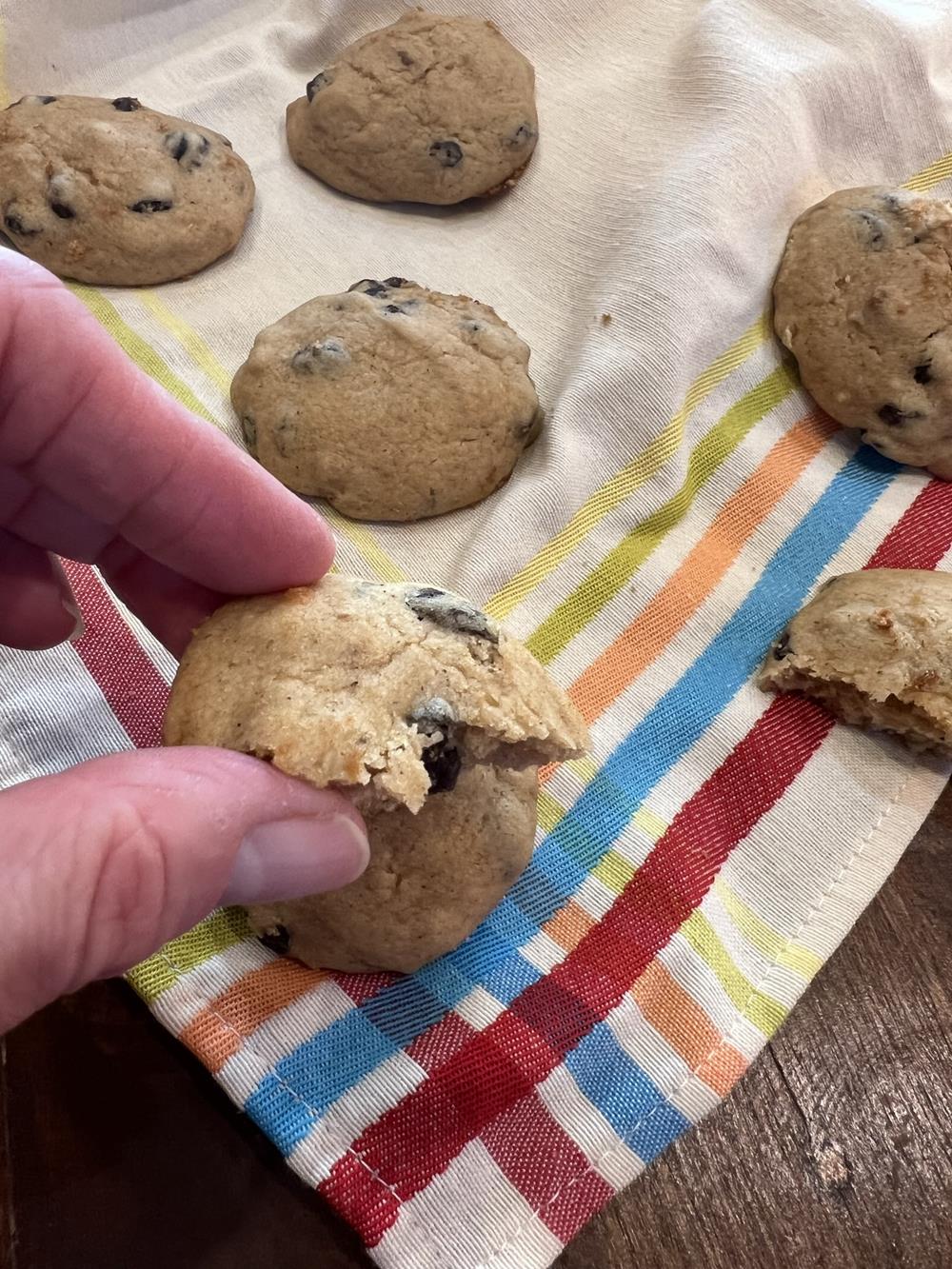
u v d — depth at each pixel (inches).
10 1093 6.4
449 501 8.3
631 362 8.4
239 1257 6.2
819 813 7.4
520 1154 6.2
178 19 10.3
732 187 8.9
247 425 8.4
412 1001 6.6
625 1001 6.6
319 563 5.7
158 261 9.1
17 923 4.2
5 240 9.3
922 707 7.2
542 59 10.3
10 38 9.4
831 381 8.7
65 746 7.1
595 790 7.4
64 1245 6.2
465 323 8.7
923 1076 6.8
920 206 8.6
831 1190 6.5
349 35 10.4
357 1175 6.0
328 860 5.0
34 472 5.6
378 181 9.6
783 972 6.9
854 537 8.5
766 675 7.8
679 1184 6.4
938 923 7.2
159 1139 6.4
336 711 5.1
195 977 6.4
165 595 6.4
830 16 9.4
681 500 8.4
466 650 5.4
